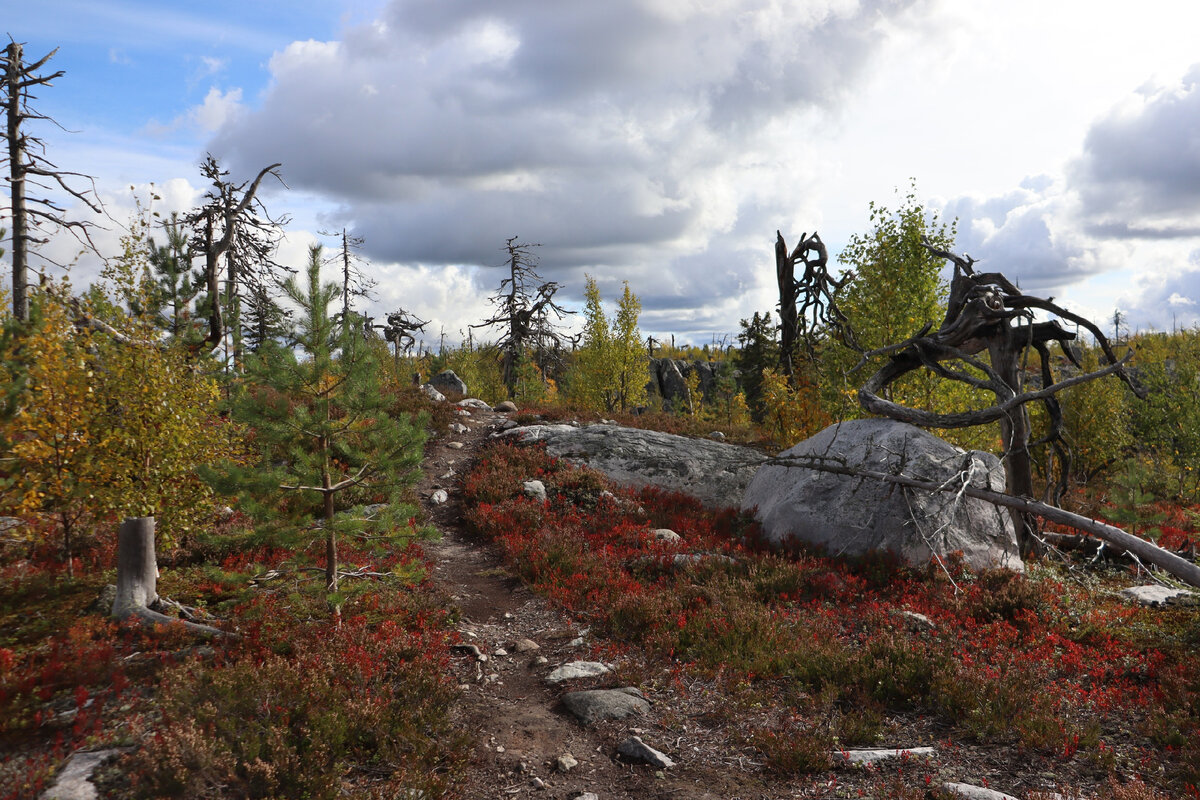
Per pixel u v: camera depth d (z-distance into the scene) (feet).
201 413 32.78
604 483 58.59
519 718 22.33
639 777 18.81
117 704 19.15
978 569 38.68
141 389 30.66
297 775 15.87
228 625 25.68
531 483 55.88
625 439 69.92
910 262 61.82
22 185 67.77
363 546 27.02
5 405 26.68
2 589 27.43
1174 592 36.50
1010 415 46.19
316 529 25.54
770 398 75.82
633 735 21.16
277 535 24.18
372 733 18.67
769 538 45.19
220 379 35.42
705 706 23.08
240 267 80.84
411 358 178.29
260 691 18.94
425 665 23.50
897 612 31.22
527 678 25.98
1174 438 92.38
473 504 53.36
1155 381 99.60
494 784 18.30
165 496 31.19
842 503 43.55
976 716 21.15
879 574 37.06
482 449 69.51
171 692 18.43
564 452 66.74
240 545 34.14
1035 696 22.43
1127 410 84.33
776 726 21.47
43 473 29.19
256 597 26.00
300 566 27.40
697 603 32.17
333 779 15.94
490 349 161.79
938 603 33.06
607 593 34.06
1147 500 45.16
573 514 50.98
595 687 24.70
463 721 21.71
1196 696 22.16
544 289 153.89
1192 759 18.54
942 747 19.97
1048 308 46.93
